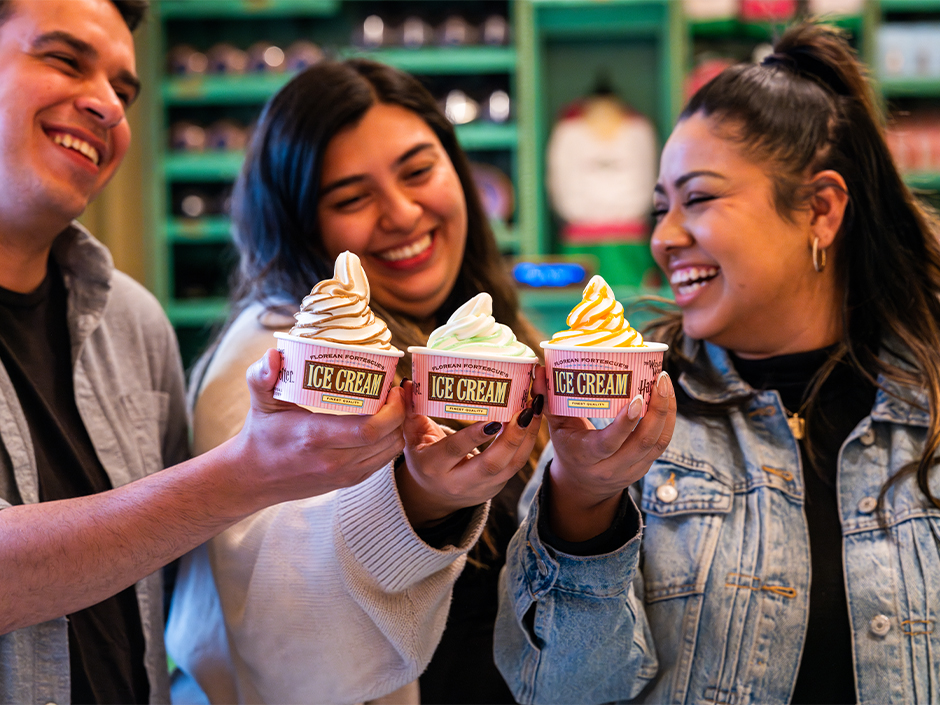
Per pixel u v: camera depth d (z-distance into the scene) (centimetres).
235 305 194
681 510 140
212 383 161
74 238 163
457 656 159
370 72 183
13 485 135
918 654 128
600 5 403
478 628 161
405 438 118
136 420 164
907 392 143
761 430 147
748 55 417
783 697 130
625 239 425
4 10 143
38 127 145
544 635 128
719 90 149
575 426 119
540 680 133
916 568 132
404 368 168
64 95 146
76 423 155
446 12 427
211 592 160
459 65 403
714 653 132
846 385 150
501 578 144
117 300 173
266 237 185
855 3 398
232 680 156
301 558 134
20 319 153
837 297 153
